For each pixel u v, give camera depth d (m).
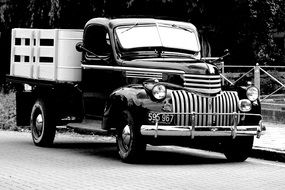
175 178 10.67
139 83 12.91
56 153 14.01
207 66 12.61
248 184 10.22
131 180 10.37
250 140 13.07
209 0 28.88
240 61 34.00
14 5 29.48
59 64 14.74
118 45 13.46
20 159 12.80
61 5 27.67
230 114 12.61
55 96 15.04
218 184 10.16
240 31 31.91
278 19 34.47
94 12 28.12
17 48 16.58
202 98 12.41
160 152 14.73
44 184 9.88
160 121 12.05
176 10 28.17
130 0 27.28
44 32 15.27
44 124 15.12
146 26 13.87
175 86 12.37
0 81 32.69
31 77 15.76
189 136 12.30
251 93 12.88
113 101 12.70
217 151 14.37
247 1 30.09
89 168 11.70
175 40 13.89
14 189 9.45
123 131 12.53
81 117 14.77
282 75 23.56
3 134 18.70
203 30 29.30
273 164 12.95
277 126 18.91
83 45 14.24
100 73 13.84
